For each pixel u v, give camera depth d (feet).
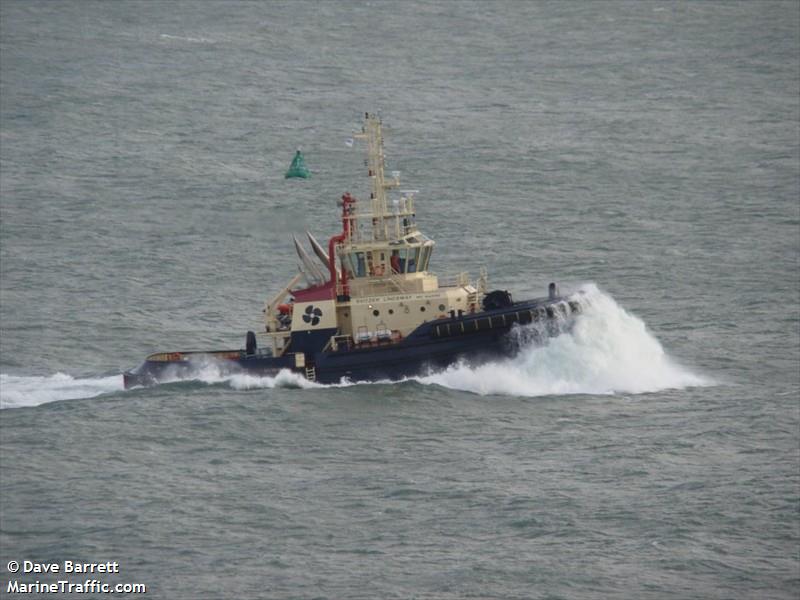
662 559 549.13
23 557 561.43
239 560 554.05
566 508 590.96
